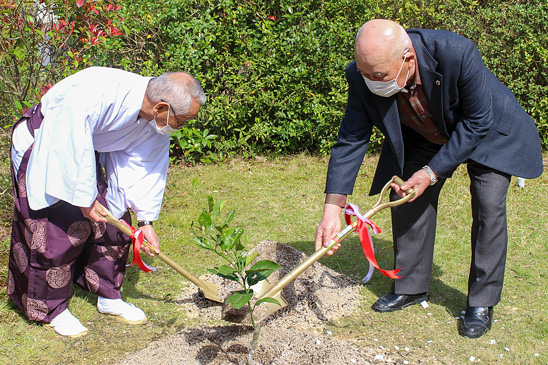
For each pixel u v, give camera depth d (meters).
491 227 3.14
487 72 3.16
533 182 5.71
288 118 6.86
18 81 4.85
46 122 2.84
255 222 4.94
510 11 6.74
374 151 6.86
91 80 2.85
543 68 6.66
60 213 2.99
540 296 3.60
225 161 6.76
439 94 2.84
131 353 2.98
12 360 2.93
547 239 4.44
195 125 6.79
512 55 6.64
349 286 3.73
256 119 6.77
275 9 6.89
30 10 4.88
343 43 6.64
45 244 3.00
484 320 3.20
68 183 2.78
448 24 6.86
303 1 6.66
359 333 3.22
